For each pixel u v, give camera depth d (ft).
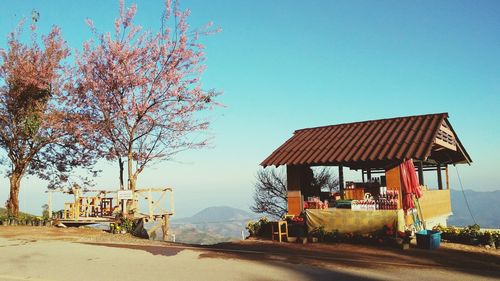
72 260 32.32
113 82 59.16
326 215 45.37
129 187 60.29
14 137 61.36
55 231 50.21
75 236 46.24
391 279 26.68
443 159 65.82
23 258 33.01
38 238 44.06
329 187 88.94
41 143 63.00
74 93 61.98
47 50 63.82
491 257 36.04
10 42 63.10
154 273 28.04
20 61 61.98
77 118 61.05
